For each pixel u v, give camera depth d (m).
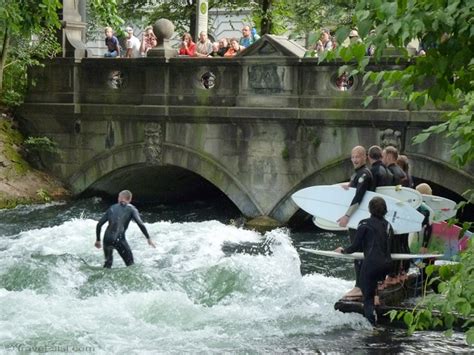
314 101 31.27
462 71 10.85
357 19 9.94
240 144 32.94
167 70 33.91
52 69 36.31
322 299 21.47
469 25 9.76
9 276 22.75
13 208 34.69
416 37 10.05
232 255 26.55
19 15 35.62
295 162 32.03
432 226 20.55
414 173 29.98
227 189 33.31
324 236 31.22
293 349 17.55
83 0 39.44
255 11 44.28
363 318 19.28
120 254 24.58
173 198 39.78
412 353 17.25
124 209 24.66
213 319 19.80
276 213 32.56
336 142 31.23
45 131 36.94
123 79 34.97
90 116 35.69
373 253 18.70
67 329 18.78
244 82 32.44
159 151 34.50
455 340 18.08
